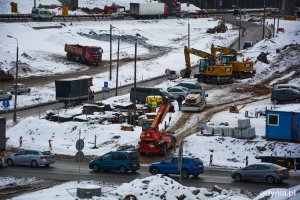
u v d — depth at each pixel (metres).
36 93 188.75
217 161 114.38
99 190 82.19
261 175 95.44
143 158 116.56
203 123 132.50
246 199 78.81
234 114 149.00
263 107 156.25
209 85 196.50
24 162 109.88
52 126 138.12
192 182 96.12
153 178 83.75
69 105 167.38
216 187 87.62
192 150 119.12
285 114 120.75
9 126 145.88
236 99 172.38
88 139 130.50
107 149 123.62
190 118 145.00
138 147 122.12
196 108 151.12
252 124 136.88
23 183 96.62
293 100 160.88
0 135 108.56
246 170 96.50
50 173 103.81
